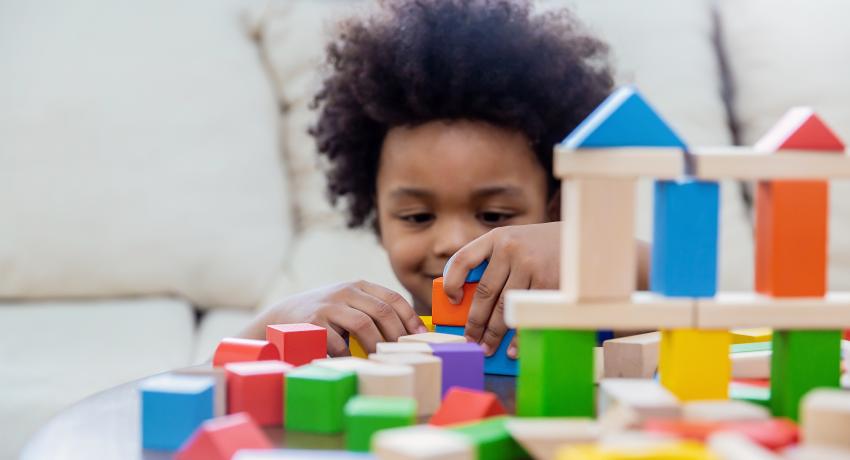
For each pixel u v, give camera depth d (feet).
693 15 5.56
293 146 6.03
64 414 1.95
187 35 5.87
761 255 1.89
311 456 1.43
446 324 2.69
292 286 5.55
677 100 5.34
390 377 1.85
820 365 1.86
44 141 5.52
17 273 5.40
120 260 5.48
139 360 4.63
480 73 3.77
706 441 1.44
